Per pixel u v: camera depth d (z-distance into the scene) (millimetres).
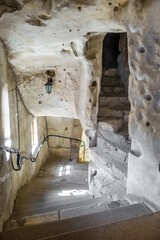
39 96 4504
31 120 5176
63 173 6109
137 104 2045
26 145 4637
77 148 7824
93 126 3805
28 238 1679
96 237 1398
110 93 4676
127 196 2451
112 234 1425
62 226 1811
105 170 3266
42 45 3043
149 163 2002
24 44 2980
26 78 4113
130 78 2088
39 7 2162
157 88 1795
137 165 2193
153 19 1721
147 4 1750
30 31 2621
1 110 2789
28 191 4258
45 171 6293
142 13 1812
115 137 3590
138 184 2211
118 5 2049
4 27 2492
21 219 2512
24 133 4469
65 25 2488
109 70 5398
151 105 1886
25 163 4617
